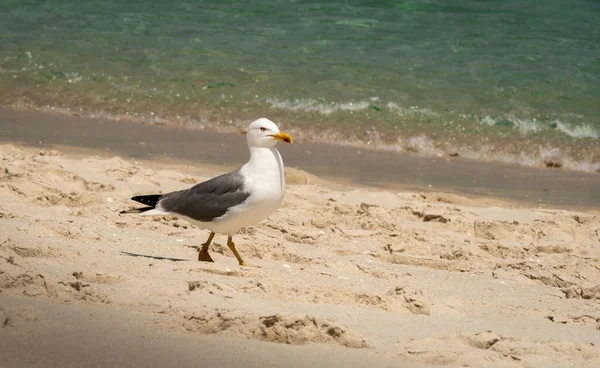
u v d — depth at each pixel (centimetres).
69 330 654
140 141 1908
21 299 728
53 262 865
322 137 2062
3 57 2542
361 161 1852
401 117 2145
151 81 2388
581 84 2361
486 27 2888
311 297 826
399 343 684
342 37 2792
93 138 1914
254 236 1120
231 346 640
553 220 1332
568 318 837
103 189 1334
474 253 1138
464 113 2161
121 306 730
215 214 956
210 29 2866
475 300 904
